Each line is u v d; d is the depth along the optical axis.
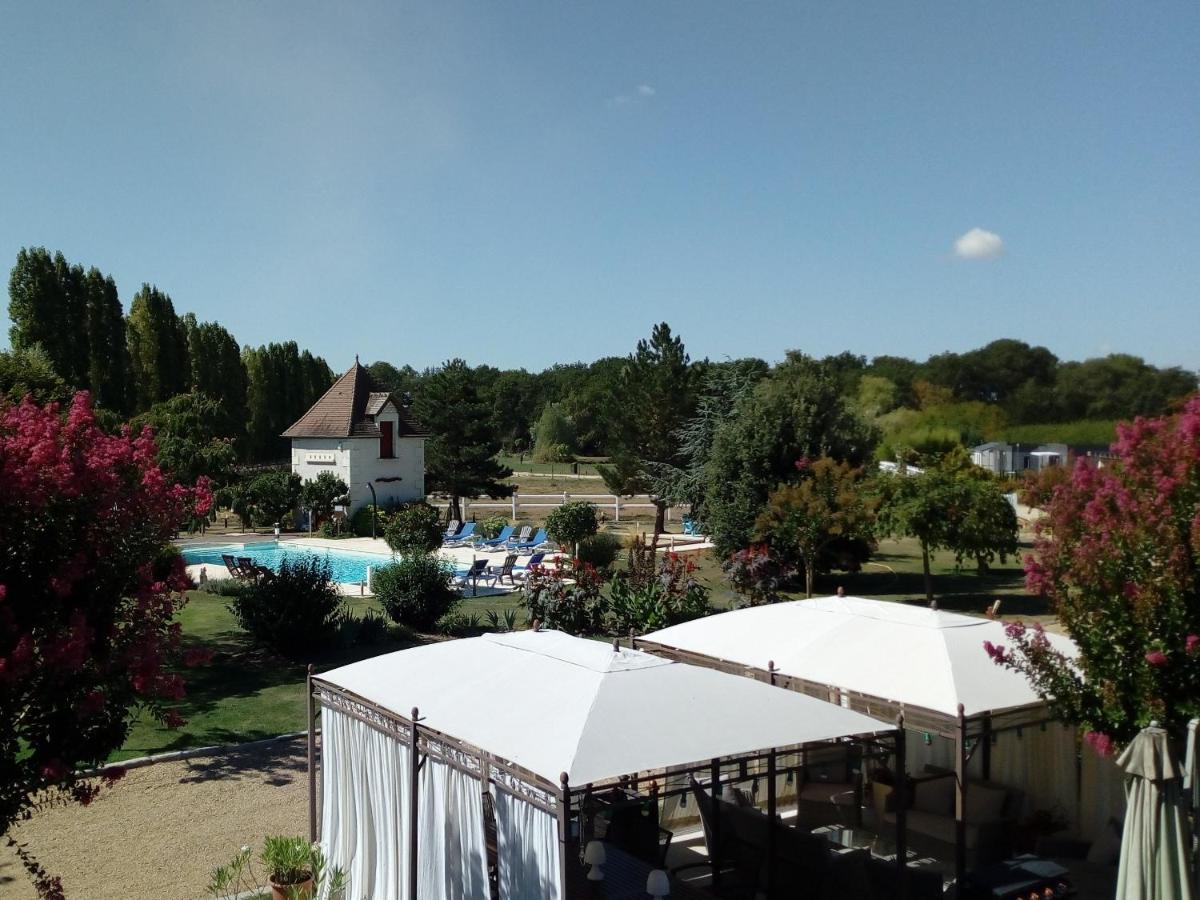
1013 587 26.53
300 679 16.69
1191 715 6.95
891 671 9.23
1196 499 7.07
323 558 33.12
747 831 8.91
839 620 10.78
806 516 22.86
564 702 7.14
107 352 49.50
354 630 19.88
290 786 11.84
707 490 28.08
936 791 10.55
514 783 6.81
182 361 55.88
